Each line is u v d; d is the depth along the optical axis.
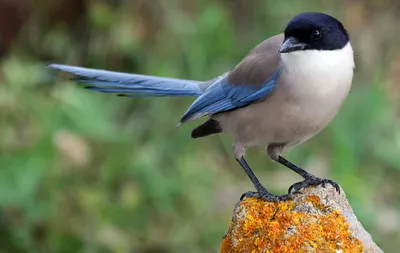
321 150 14.73
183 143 14.14
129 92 11.12
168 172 13.59
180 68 14.88
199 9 15.55
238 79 9.89
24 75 13.42
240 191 13.84
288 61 9.45
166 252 12.88
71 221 12.47
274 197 8.45
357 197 13.55
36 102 13.09
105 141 13.24
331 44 9.35
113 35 14.90
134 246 12.79
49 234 12.32
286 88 9.43
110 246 12.49
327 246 7.83
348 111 15.09
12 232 12.05
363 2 16.58
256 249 7.94
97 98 13.77
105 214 12.70
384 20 16.47
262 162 14.43
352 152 14.51
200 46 14.97
